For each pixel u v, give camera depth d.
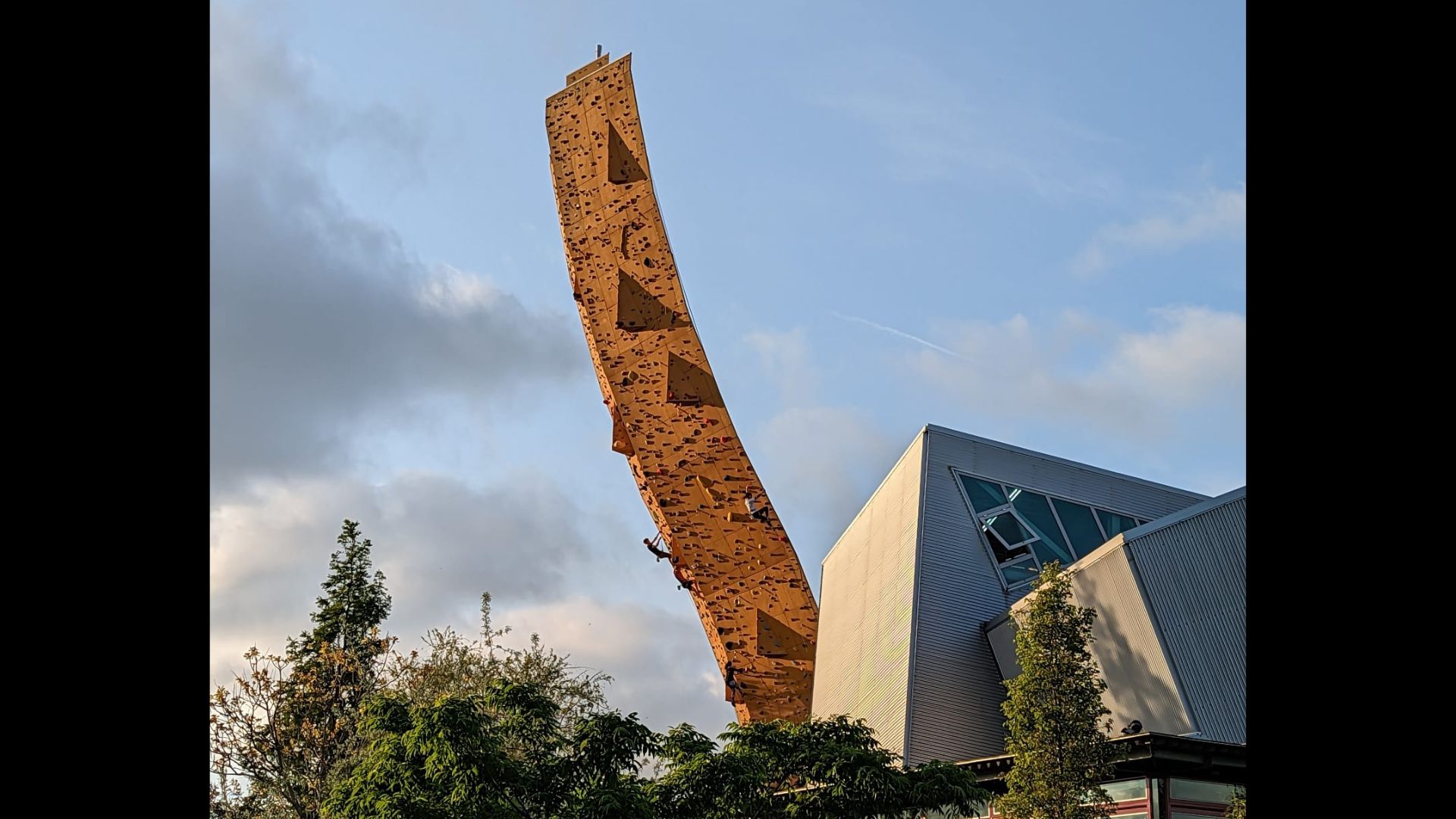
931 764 26.19
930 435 44.94
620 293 77.56
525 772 24.30
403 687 41.25
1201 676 32.34
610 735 24.42
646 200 79.44
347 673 40.72
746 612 70.50
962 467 44.34
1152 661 32.97
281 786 37.56
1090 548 43.59
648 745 24.88
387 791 23.89
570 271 79.75
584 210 80.31
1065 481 45.16
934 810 25.75
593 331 77.44
